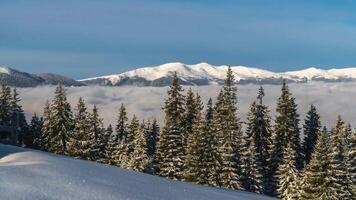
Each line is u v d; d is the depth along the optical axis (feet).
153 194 53.98
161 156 224.94
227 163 202.49
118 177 60.80
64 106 239.71
